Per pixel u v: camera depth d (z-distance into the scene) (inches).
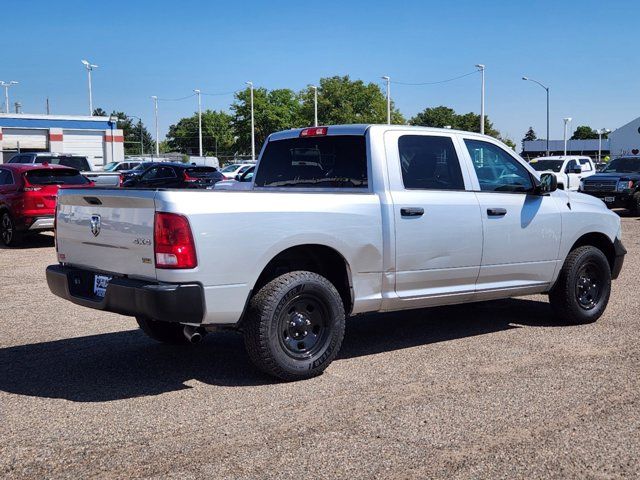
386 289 230.1
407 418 178.2
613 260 302.7
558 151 4352.9
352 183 236.4
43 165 597.0
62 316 310.8
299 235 208.1
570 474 146.6
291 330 208.4
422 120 5231.3
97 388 206.7
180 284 189.5
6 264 486.3
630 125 2630.4
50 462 154.0
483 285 256.1
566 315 283.0
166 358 239.9
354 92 3806.6
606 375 214.4
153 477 146.0
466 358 235.3
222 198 195.5
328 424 174.7
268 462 152.8
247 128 3668.8
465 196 248.1
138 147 7071.9
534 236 266.4
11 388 207.3
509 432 168.9
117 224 202.5
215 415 182.2
